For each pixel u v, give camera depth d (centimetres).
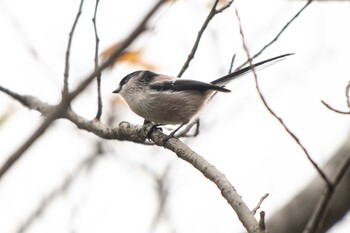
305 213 1023
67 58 894
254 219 622
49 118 577
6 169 547
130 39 582
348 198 994
